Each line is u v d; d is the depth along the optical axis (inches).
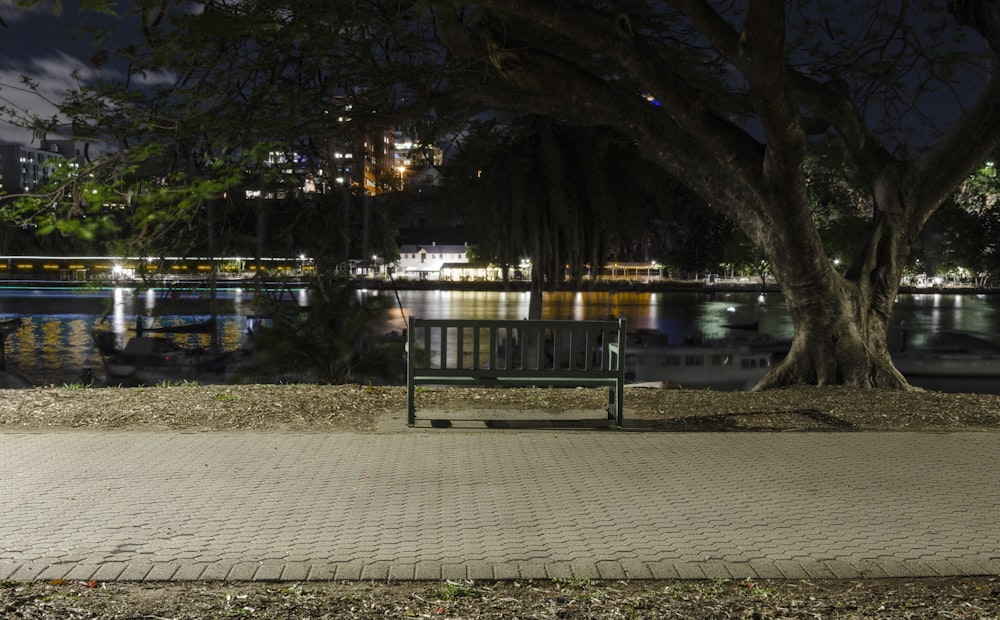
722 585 172.2
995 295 4608.8
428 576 173.8
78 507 220.7
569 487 250.1
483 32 471.2
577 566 181.0
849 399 429.1
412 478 258.4
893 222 537.3
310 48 440.5
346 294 608.1
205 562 179.3
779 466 281.1
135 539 193.9
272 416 358.3
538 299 683.4
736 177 500.4
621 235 703.7
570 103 520.1
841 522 217.3
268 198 560.1
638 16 540.4
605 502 233.8
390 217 647.8
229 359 1160.2
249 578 171.2
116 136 435.5
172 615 149.3
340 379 589.3
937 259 2508.6
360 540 196.4
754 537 203.5
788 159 427.8
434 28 488.1
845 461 289.7
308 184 570.9
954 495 246.4
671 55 557.0
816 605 159.5
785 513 225.0
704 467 278.5
